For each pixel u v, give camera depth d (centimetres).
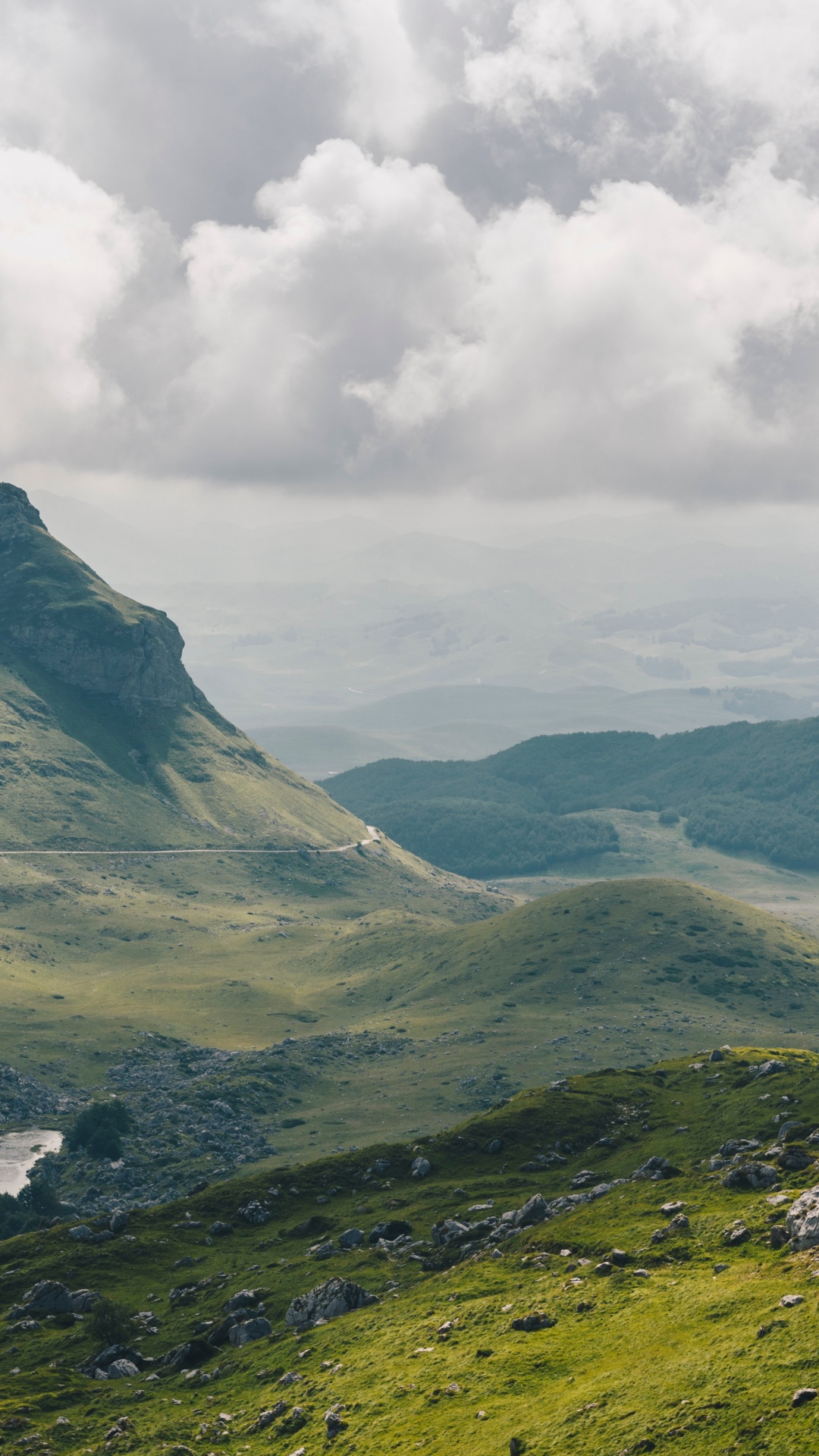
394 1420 5862
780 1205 7344
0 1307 9988
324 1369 7094
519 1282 7556
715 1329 5631
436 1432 5566
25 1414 7350
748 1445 4425
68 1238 11475
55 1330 9244
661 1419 4862
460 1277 8088
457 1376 6138
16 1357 8738
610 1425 4988
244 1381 7425
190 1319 9150
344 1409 6259
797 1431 4381
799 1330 5194
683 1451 4556
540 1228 8744
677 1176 9294
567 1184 10875
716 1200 8112
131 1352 8331
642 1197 8781
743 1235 6981
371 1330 7519
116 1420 7069
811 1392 4591
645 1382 5281
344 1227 10962
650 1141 11681
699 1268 6725
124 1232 11638
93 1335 8938
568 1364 5891
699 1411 4794
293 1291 9119
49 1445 6738
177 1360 8162
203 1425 6662
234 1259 10619
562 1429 5112
